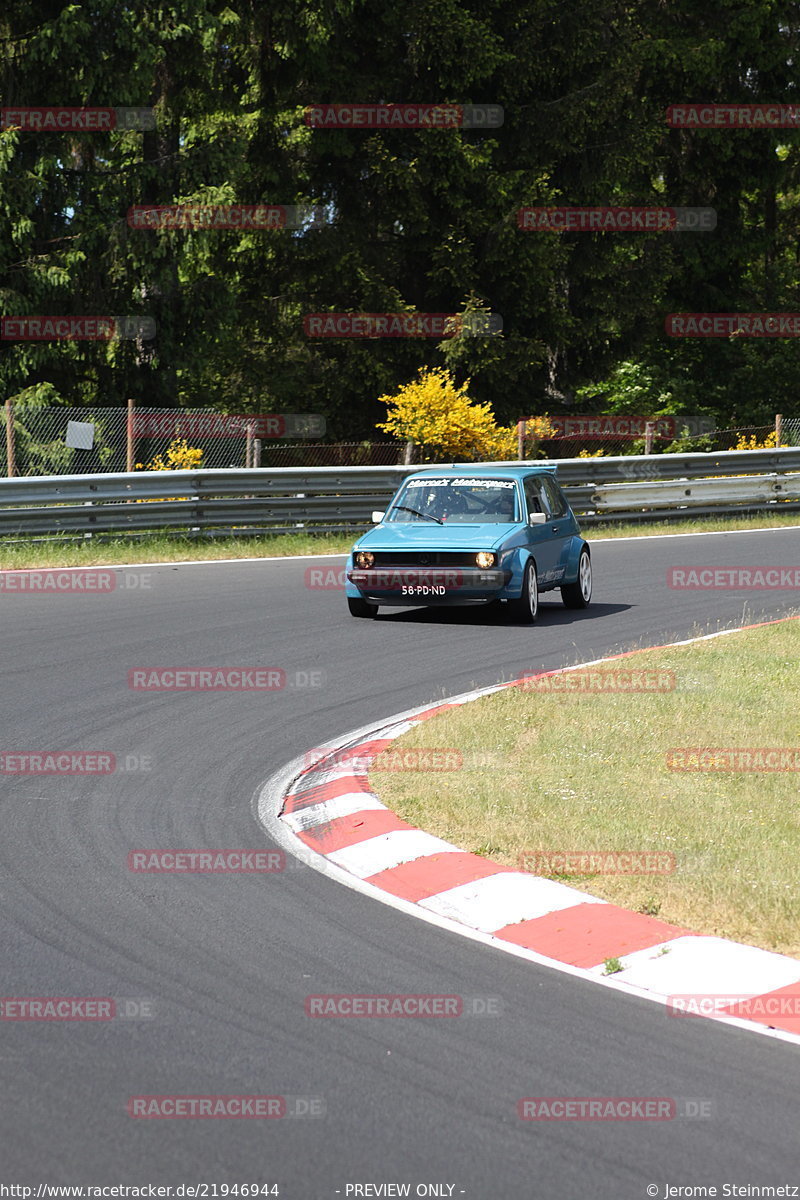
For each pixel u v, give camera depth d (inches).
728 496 1737.2
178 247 1814.7
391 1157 275.3
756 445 2549.2
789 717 679.7
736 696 722.8
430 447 1838.1
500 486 1053.2
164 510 1380.4
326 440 2322.8
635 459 1665.8
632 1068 316.8
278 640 909.2
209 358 2289.6
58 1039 327.9
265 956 385.1
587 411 2554.1
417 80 2244.1
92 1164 270.8
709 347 2955.2
